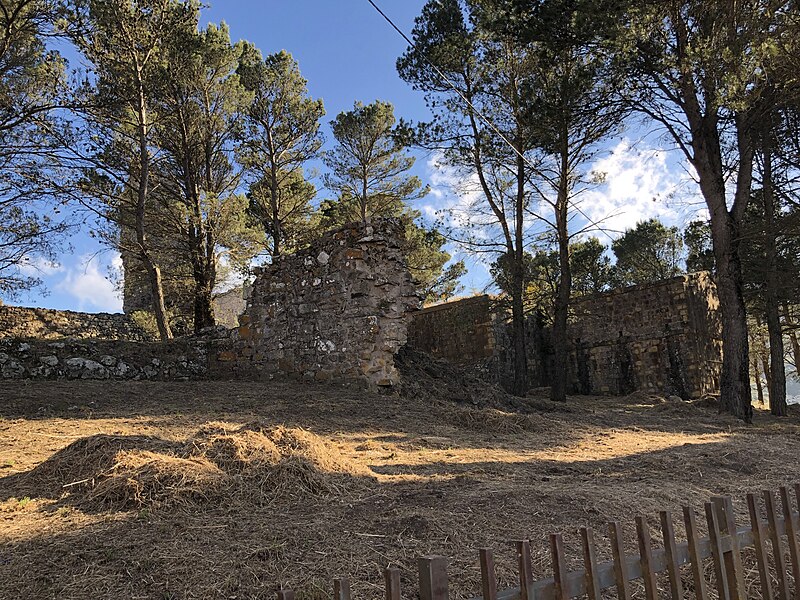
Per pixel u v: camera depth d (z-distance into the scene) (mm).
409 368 13883
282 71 23266
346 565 3379
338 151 25750
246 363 13945
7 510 4180
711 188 15656
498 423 9414
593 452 7934
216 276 22281
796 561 3299
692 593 3598
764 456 7848
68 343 12859
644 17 12781
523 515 4406
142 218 16812
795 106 15039
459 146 19047
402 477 5625
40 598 2896
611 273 34406
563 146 17828
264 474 4770
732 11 11461
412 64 18797
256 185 24891
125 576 3154
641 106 15859
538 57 16094
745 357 15188
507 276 19672
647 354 23109
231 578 3143
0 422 7688
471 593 3146
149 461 4617
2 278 15320
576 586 2365
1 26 14164
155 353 13977
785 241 18375
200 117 20594
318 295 12484
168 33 17125
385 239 12086
